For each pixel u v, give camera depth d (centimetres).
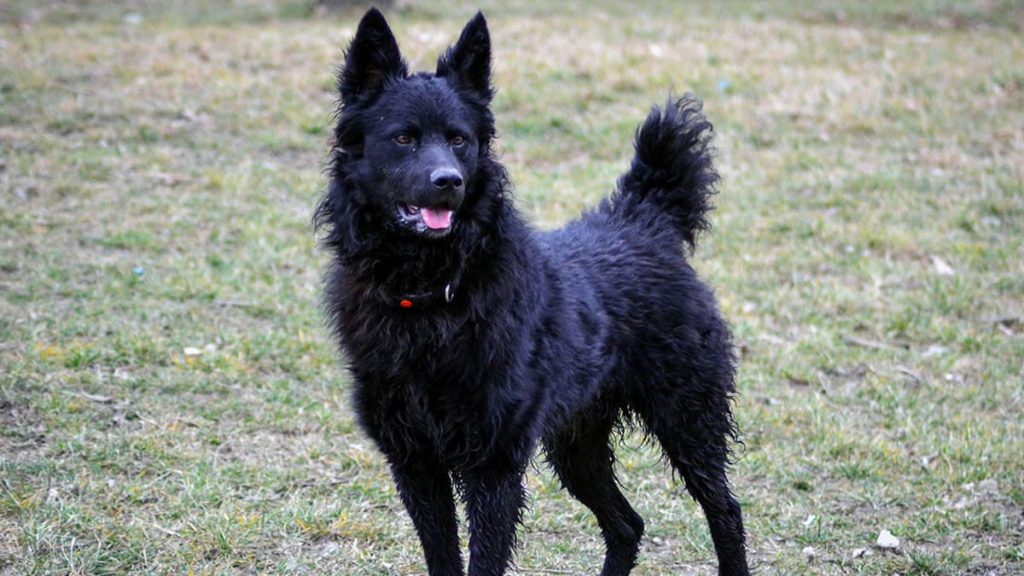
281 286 1180
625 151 1634
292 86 1797
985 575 749
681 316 723
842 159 1609
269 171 1515
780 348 1107
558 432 691
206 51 1950
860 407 1004
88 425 875
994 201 1463
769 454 910
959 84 1880
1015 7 2522
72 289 1124
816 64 1986
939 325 1156
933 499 846
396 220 611
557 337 646
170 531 742
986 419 977
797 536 800
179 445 860
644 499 853
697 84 1858
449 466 628
